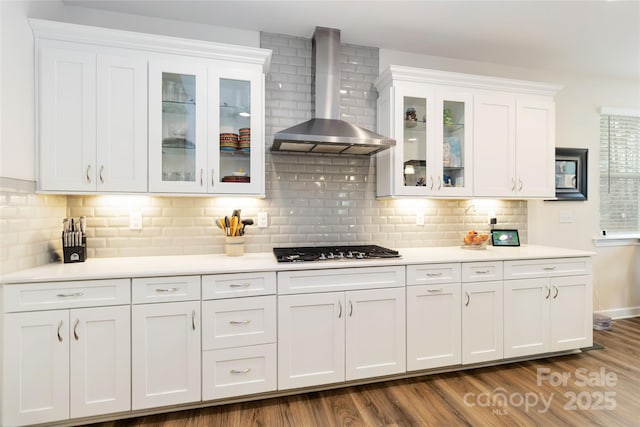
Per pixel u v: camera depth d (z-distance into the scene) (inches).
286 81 105.0
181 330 74.9
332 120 100.0
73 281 69.3
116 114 81.1
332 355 83.7
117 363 71.6
